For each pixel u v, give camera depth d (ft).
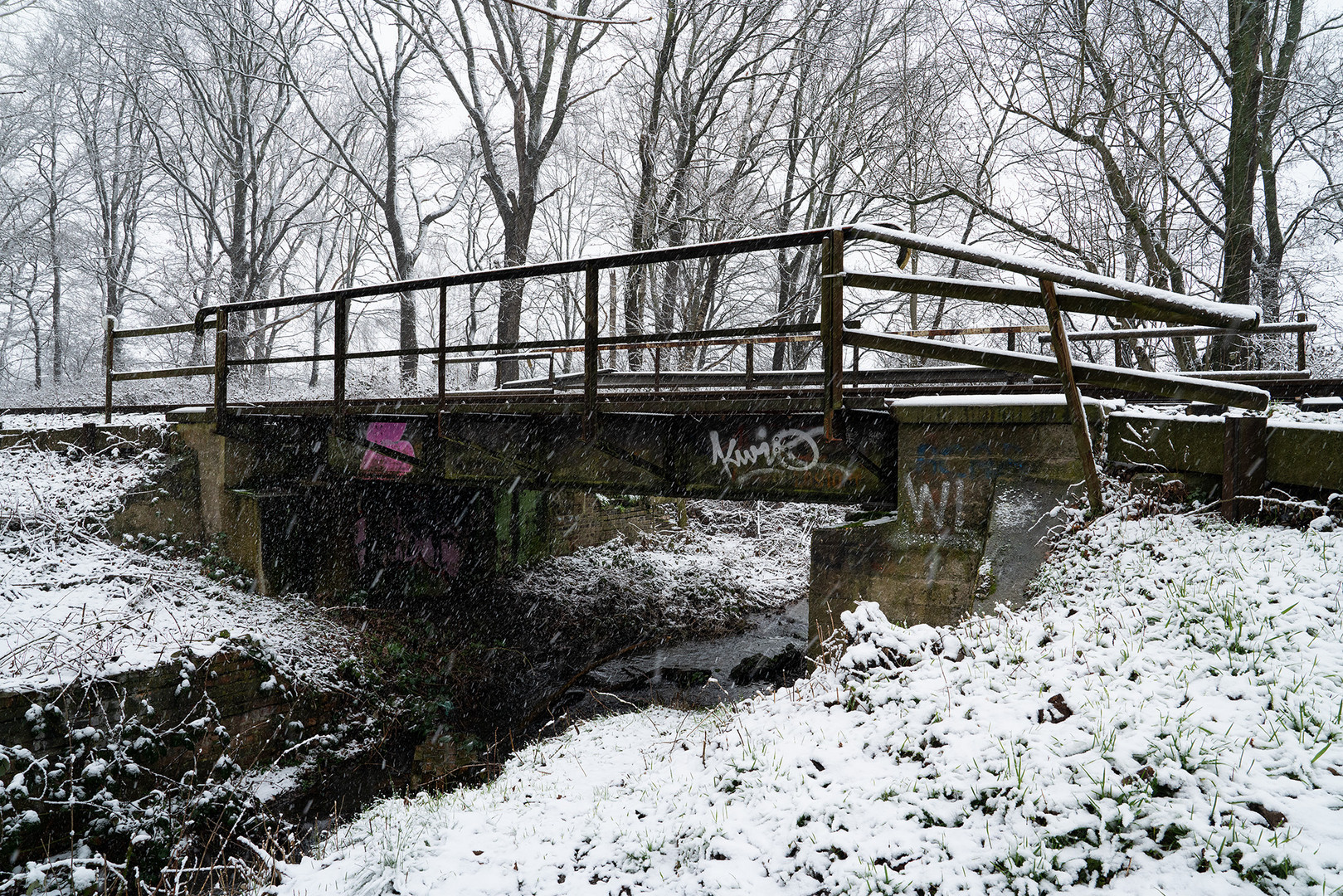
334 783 29.89
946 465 21.88
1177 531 18.02
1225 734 11.35
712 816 13.71
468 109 83.51
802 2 75.31
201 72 89.40
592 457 30.22
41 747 22.63
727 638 49.42
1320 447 17.06
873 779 13.12
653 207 76.23
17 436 39.32
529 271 27.20
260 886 16.94
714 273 77.51
